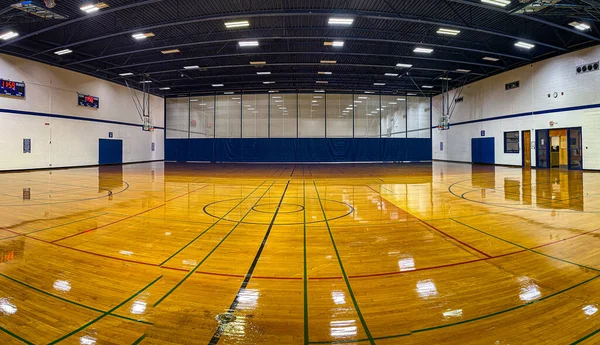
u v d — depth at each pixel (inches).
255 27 374.9
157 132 774.5
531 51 475.2
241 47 447.8
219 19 346.9
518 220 163.8
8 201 220.2
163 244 125.0
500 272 95.7
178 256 111.0
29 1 277.1
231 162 771.4
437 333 63.9
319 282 89.5
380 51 458.6
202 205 210.7
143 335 63.3
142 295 81.2
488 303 76.4
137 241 128.8
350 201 225.9
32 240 129.4
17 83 452.1
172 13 327.0
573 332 63.8
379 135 774.5
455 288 85.0
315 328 66.1
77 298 79.3
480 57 503.2
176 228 150.2
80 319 69.3
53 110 505.0
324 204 214.4
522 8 291.3
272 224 158.4
